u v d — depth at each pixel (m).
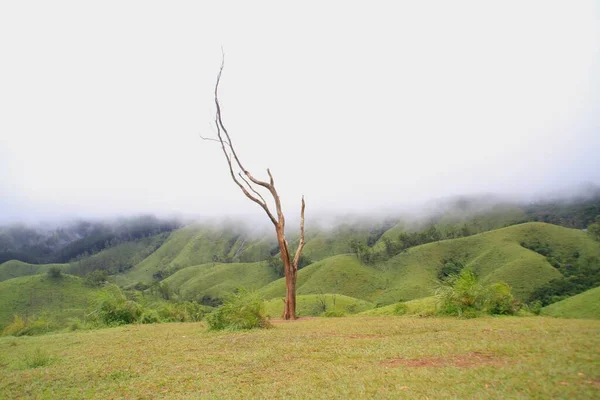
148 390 7.57
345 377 7.12
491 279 96.06
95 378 8.72
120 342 13.66
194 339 13.20
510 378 6.12
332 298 88.88
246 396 6.61
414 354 8.47
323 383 6.93
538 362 6.84
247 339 12.23
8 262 181.12
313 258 184.50
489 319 14.20
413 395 5.82
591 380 5.74
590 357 6.82
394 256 130.75
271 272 146.62
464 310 15.73
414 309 20.34
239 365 8.91
